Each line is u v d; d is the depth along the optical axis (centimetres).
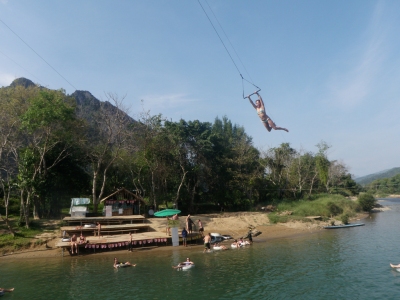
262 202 6950
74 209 4366
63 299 2053
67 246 3338
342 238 4078
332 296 2031
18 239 3647
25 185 3947
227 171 6550
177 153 5900
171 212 3909
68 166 5253
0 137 4200
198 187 6506
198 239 3972
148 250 3553
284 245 3738
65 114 4291
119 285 2305
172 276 2506
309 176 8344
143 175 5809
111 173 5859
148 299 2028
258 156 7675
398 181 16525
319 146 8025
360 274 2459
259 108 1856
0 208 5103
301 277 2425
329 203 6303
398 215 7038
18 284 2381
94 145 5550
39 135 4678
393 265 2591
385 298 1969
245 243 3769
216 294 2100
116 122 5234
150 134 5584
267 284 2278
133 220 4584
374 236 4138
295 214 5744
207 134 6600
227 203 6481
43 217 4884
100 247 3441
